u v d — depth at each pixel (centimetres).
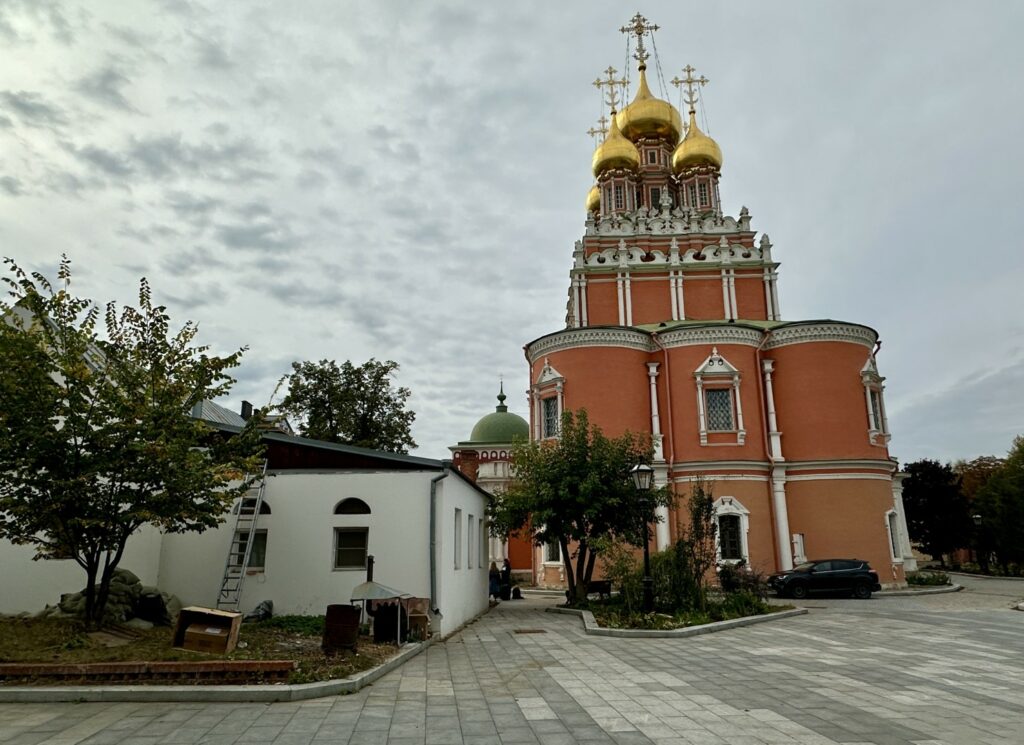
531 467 2481
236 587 1598
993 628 1730
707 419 3209
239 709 906
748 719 855
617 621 1788
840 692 1003
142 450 1245
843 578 2755
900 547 3241
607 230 4341
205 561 1691
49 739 772
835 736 781
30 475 1234
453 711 902
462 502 1972
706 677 1124
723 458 3141
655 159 4884
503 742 770
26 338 1263
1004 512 4528
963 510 5066
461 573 1923
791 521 3153
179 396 1370
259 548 1705
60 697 939
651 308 3953
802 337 3294
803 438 3216
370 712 895
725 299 3950
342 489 1700
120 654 1112
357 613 1230
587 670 1194
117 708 907
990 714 877
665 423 3269
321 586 1653
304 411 4047
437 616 1619
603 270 4016
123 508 1455
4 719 853
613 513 2366
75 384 1298
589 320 3991
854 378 3250
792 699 960
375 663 1166
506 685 1066
